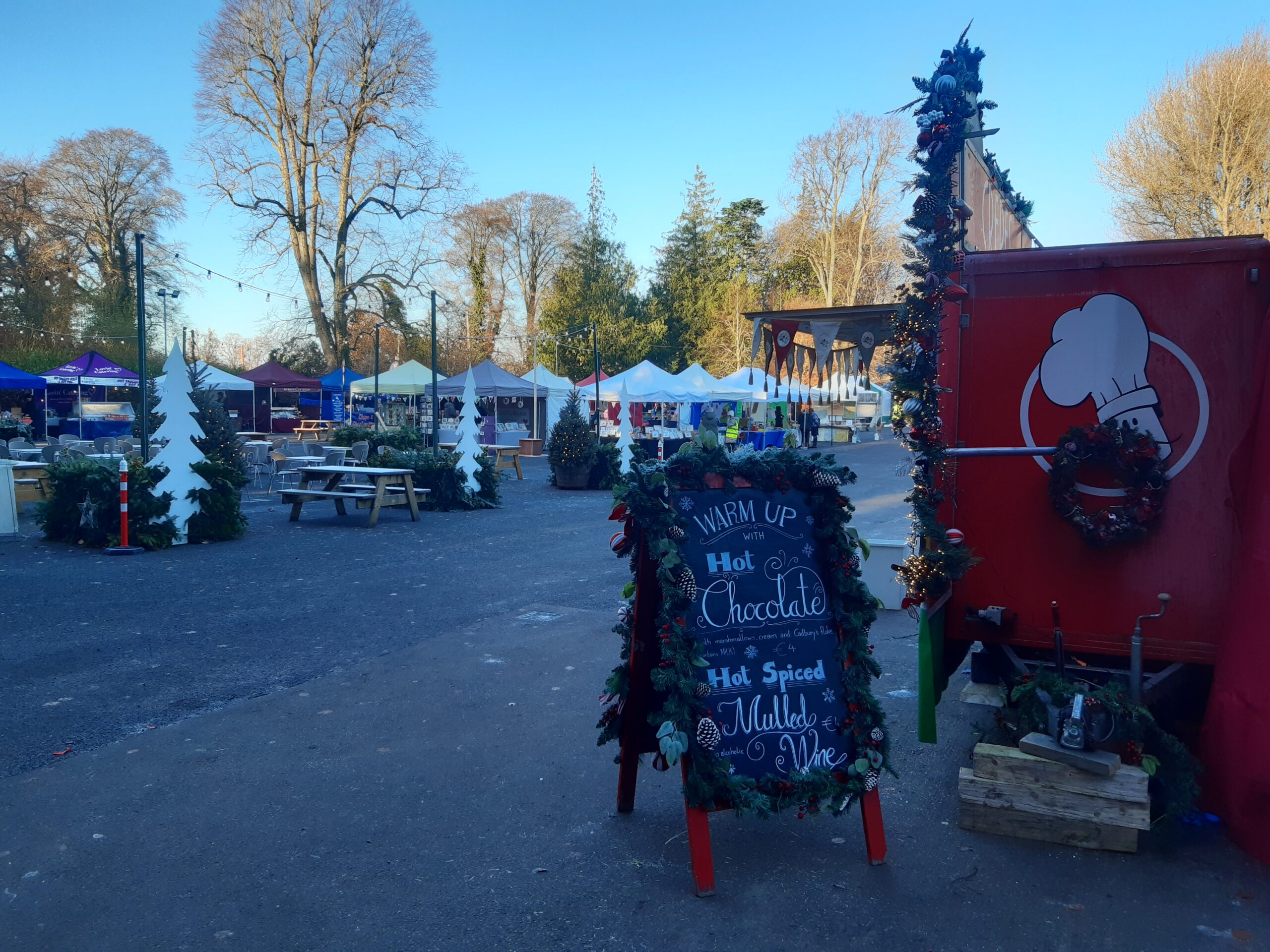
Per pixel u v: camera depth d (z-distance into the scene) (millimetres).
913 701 5484
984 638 4426
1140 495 4016
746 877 3385
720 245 55125
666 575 3354
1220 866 3443
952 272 4367
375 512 13258
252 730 4883
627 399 20078
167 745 4648
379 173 35688
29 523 13117
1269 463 3553
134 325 37719
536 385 30812
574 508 15836
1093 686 3959
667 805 4039
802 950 2910
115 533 10820
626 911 3143
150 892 3240
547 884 3324
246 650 6469
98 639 6680
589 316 46562
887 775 4359
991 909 3150
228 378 27250
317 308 36344
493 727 4977
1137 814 3494
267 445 18250
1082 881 3338
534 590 8680
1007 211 6277
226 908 3135
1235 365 3969
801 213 47469
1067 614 4266
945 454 4184
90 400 33531
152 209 39906
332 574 9406
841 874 3406
